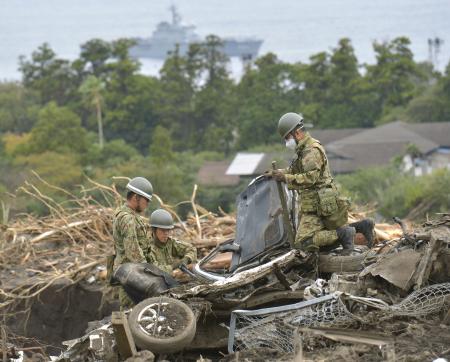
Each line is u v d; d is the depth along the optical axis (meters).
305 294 18.62
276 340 17.58
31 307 29.97
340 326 17.53
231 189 153.25
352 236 20.50
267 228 21.17
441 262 18.47
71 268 30.48
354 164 173.75
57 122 185.25
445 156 180.62
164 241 21.50
